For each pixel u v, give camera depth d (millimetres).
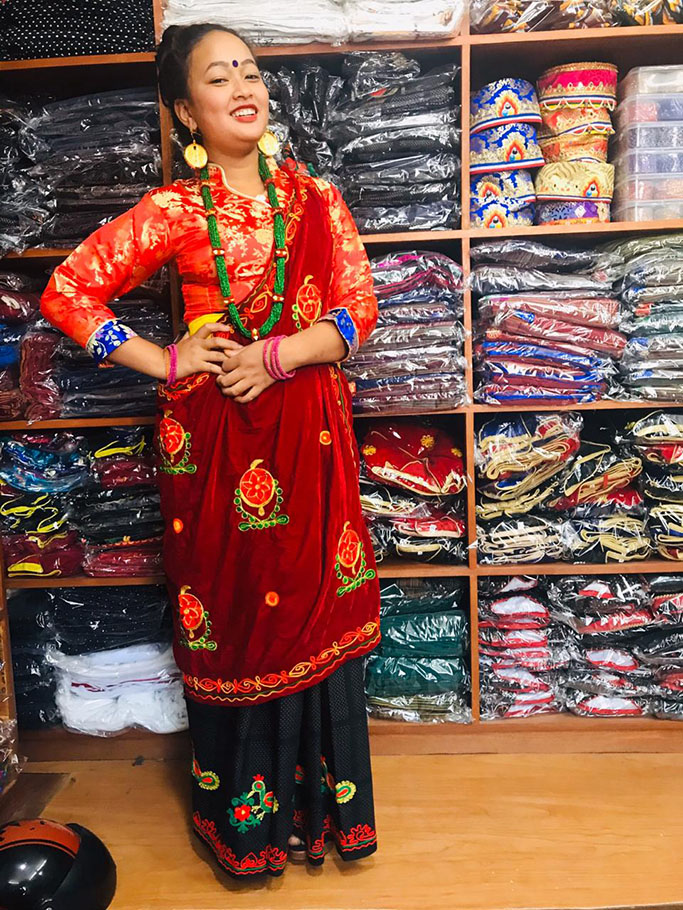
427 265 1892
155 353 1433
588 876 1557
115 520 1999
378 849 1662
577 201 1930
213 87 1391
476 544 1992
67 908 1410
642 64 2041
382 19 1797
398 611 2088
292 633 1428
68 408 1988
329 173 1933
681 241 1883
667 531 1954
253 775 1505
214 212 1418
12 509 1986
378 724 2057
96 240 1428
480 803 1817
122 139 1892
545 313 1883
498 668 2066
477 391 1964
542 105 1980
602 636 2037
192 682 1520
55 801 1893
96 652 2090
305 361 1410
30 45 1877
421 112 1899
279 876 1592
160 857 1677
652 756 2008
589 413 2217
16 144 1916
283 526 1413
